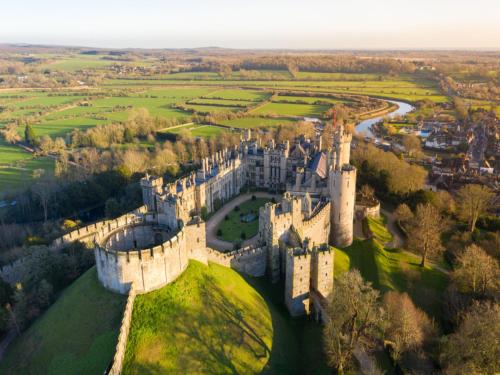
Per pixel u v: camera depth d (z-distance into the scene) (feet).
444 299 410.93
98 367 276.00
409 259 499.10
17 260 421.18
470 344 292.61
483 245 494.59
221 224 575.38
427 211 513.45
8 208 649.20
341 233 526.57
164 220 391.86
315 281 396.98
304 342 358.02
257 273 436.35
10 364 311.06
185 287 340.39
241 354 310.04
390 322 351.46
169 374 281.33
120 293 324.60
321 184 574.97
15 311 344.69
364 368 318.86
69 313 327.06
